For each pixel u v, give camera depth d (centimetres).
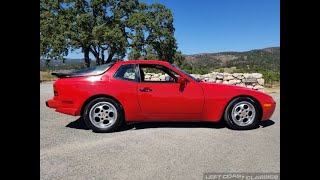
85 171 325
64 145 420
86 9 3453
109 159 362
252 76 1417
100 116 502
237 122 518
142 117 514
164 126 543
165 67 532
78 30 3275
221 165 342
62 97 512
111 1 3553
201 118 520
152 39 3625
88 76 516
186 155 376
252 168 333
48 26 3097
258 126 545
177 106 510
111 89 502
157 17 3650
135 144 425
